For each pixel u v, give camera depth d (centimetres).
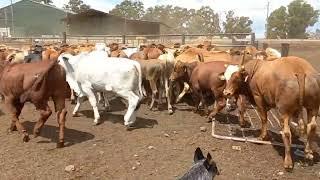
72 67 1028
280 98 722
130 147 837
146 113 1147
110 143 861
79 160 764
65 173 709
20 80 827
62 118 831
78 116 1093
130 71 951
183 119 1077
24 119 1053
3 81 854
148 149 823
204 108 1112
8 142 865
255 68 827
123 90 959
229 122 1048
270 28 8694
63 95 836
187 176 425
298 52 2973
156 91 1187
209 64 1050
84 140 878
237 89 879
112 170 723
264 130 859
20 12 6919
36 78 805
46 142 863
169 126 999
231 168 727
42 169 726
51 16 6931
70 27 5431
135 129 966
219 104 1006
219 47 2269
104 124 1012
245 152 809
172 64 1196
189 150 819
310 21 8500
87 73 985
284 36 8581
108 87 971
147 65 1151
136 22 5391
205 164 443
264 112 845
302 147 820
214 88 1002
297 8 8412
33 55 1445
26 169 726
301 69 720
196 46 1831
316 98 708
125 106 1229
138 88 974
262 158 777
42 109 834
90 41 3412
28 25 6931
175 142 868
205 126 999
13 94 854
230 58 1341
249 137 902
